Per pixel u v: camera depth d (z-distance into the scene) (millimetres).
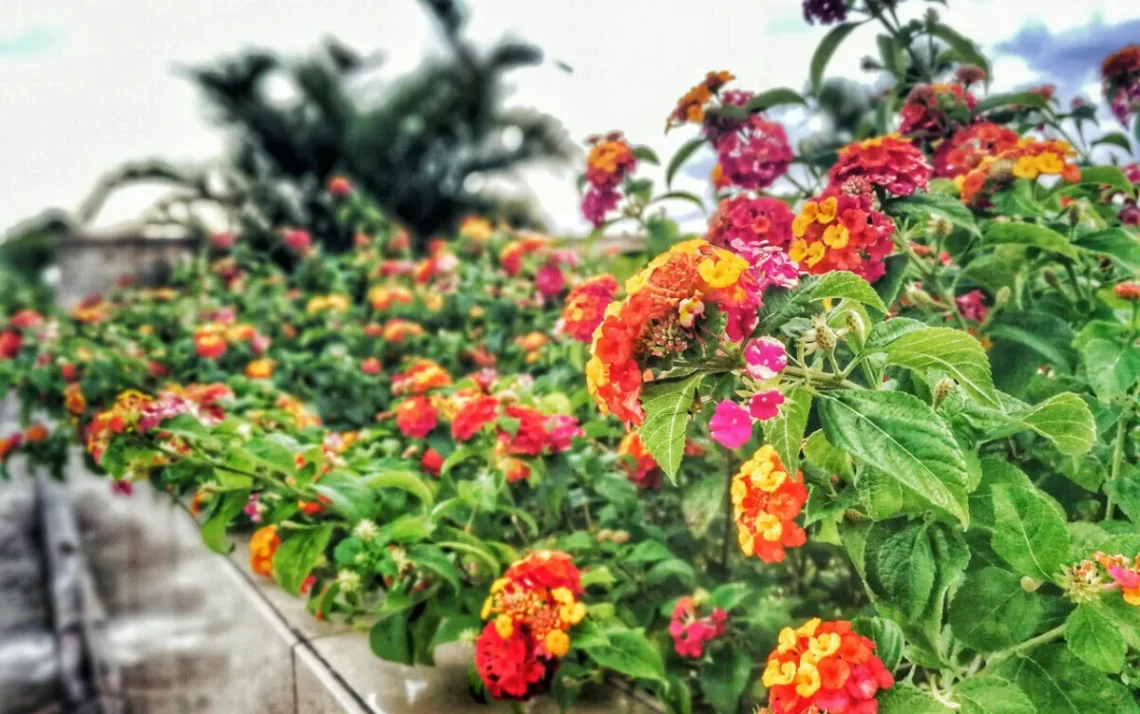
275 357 3836
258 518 1962
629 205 2029
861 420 954
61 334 4355
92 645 3234
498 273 3873
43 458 3877
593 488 1997
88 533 4066
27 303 5398
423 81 6609
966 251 1405
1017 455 1313
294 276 5055
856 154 1223
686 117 1791
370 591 2090
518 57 6367
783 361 953
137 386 3477
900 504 1033
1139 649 1024
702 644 1628
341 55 6766
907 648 1112
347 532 1935
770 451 1164
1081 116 1741
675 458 1044
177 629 2777
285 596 2158
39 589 4086
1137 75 1619
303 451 1738
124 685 2889
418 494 1752
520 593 1475
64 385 3789
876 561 1100
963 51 1746
